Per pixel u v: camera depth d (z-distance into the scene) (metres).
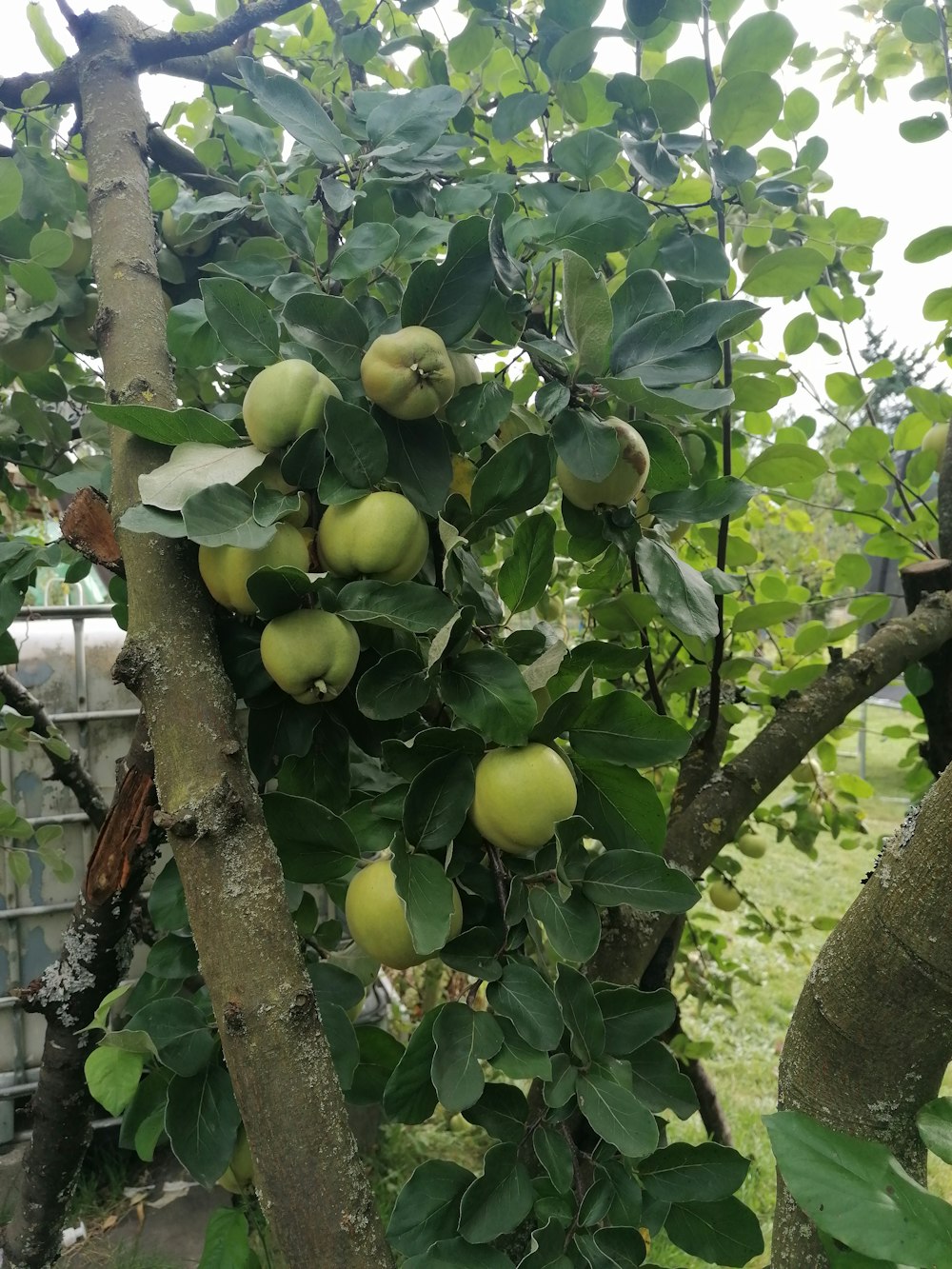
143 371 1.10
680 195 1.66
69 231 1.68
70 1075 1.36
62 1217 1.51
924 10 1.67
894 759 8.48
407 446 1.04
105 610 2.38
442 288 1.02
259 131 1.35
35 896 2.47
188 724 0.89
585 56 1.32
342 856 1.03
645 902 0.98
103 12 1.40
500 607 1.17
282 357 1.05
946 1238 0.64
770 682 1.98
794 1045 1.03
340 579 1.02
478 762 1.01
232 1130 1.04
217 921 0.82
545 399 1.04
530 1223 1.15
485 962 0.99
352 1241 0.73
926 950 0.88
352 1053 1.04
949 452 2.04
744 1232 1.01
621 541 1.29
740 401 1.58
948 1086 3.42
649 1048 1.06
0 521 2.82
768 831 6.71
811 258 1.34
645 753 1.05
